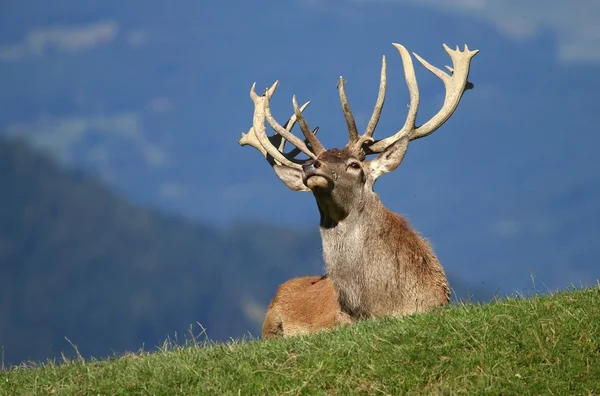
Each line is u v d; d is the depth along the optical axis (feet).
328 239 72.74
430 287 72.43
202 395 56.29
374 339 59.82
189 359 60.64
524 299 64.44
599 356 56.34
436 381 55.93
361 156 74.54
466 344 58.49
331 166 70.49
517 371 55.72
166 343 67.36
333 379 56.49
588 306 60.64
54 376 61.46
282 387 56.29
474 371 56.13
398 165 73.31
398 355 57.82
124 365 61.72
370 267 71.31
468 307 64.18
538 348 57.26
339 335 61.72
